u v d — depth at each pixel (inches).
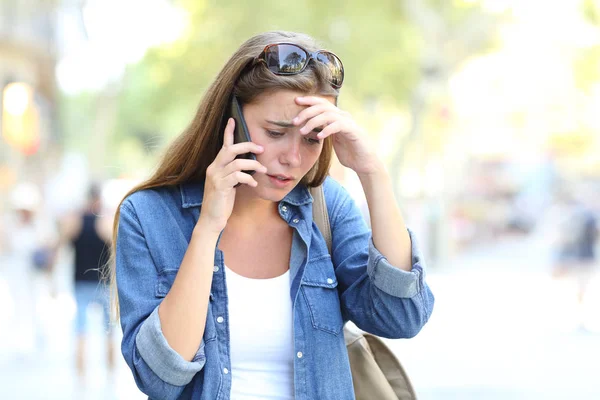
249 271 195.3
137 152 3597.4
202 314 179.9
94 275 701.3
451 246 2192.4
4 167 2041.1
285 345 191.8
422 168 2098.9
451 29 1871.3
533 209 3176.7
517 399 637.9
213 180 182.1
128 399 645.9
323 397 190.7
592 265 1131.9
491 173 3331.7
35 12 2326.5
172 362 176.9
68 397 651.5
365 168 192.9
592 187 3277.6
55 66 2524.6
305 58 181.8
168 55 2106.3
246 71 187.3
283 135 183.6
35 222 1077.1
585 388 681.0
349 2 1889.8
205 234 181.2
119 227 193.6
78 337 700.0
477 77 2952.8
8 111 1365.7
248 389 188.5
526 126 3216.0
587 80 2837.1
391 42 1961.1
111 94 3080.7
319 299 195.5
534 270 1943.9
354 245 205.0
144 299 187.0
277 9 1887.3
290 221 198.1
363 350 205.6
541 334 989.8
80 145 4416.8
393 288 192.1
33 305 959.6
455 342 917.8
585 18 1961.1
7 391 673.0
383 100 2228.1
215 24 1948.8
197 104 199.2
